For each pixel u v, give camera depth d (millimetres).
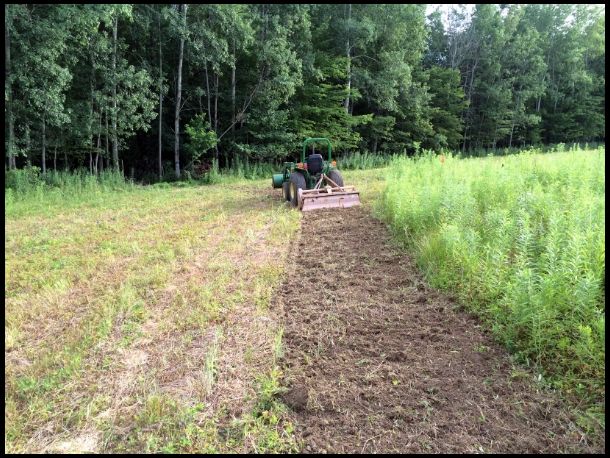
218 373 3344
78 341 3873
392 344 3629
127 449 2635
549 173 8164
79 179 14641
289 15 19141
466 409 2803
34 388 3258
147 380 3291
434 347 3545
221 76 20281
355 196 9258
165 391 3156
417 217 6312
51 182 14297
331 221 8047
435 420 2723
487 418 2715
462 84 35062
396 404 2881
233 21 17047
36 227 8695
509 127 35344
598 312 3180
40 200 11797
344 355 3498
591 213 4508
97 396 3131
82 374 3420
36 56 12242
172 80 19844
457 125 31266
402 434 2627
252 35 18766
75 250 6852
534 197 5887
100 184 15078
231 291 4891
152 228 8203
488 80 34875
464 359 3348
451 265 4750
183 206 10781
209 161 21578
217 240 7078
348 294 4664
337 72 22047
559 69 38094
